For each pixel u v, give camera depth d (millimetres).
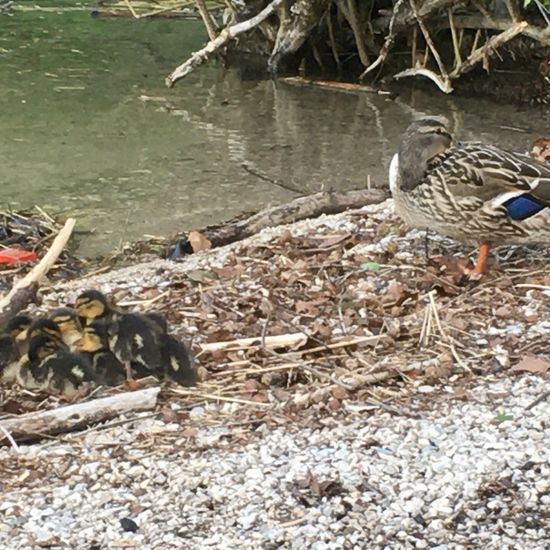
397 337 7684
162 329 7414
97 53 20266
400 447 6324
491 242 8578
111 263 10820
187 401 6895
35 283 8523
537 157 13023
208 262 9727
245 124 16016
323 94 18234
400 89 18641
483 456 6211
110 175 13492
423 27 17703
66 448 6359
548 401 6777
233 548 5492
